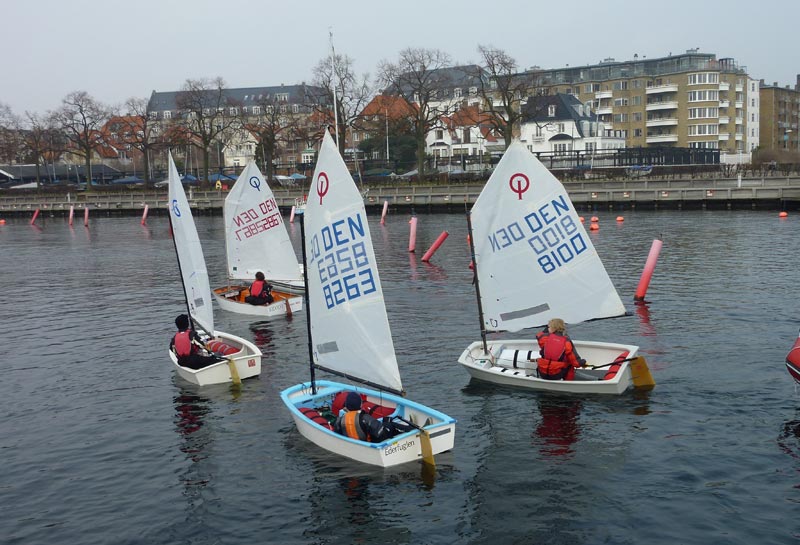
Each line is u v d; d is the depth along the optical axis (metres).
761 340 25.20
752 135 168.88
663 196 84.00
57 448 18.00
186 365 22.70
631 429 17.80
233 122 126.69
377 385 17.47
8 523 14.39
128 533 13.92
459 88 141.12
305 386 19.41
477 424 18.48
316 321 18.72
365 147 134.75
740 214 75.31
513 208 21.69
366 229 16.86
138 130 143.88
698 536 13.20
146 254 60.28
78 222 105.56
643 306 31.42
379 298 16.98
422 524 13.85
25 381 23.67
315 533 13.70
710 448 16.61
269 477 15.91
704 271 39.81
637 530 13.46
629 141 163.62
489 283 22.44
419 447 16.27
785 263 41.38
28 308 36.72
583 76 170.00
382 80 103.38
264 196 35.94
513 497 14.73
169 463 16.88
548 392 20.55
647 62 162.62
